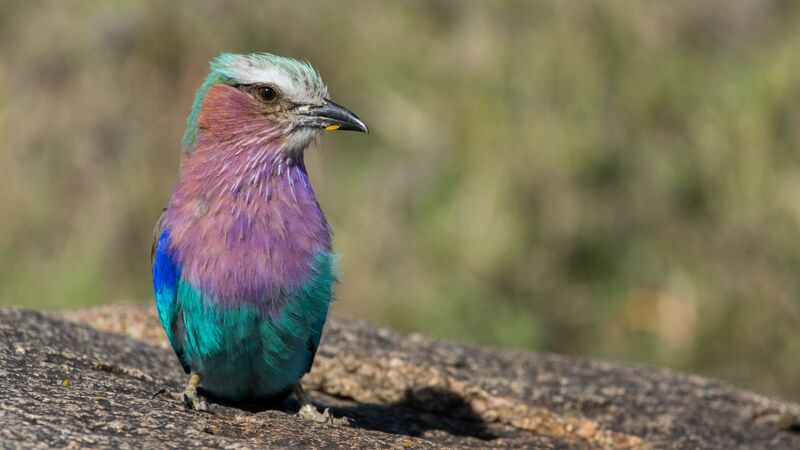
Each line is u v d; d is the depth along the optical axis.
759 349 13.70
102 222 14.48
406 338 9.67
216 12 15.33
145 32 15.12
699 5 15.16
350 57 15.69
